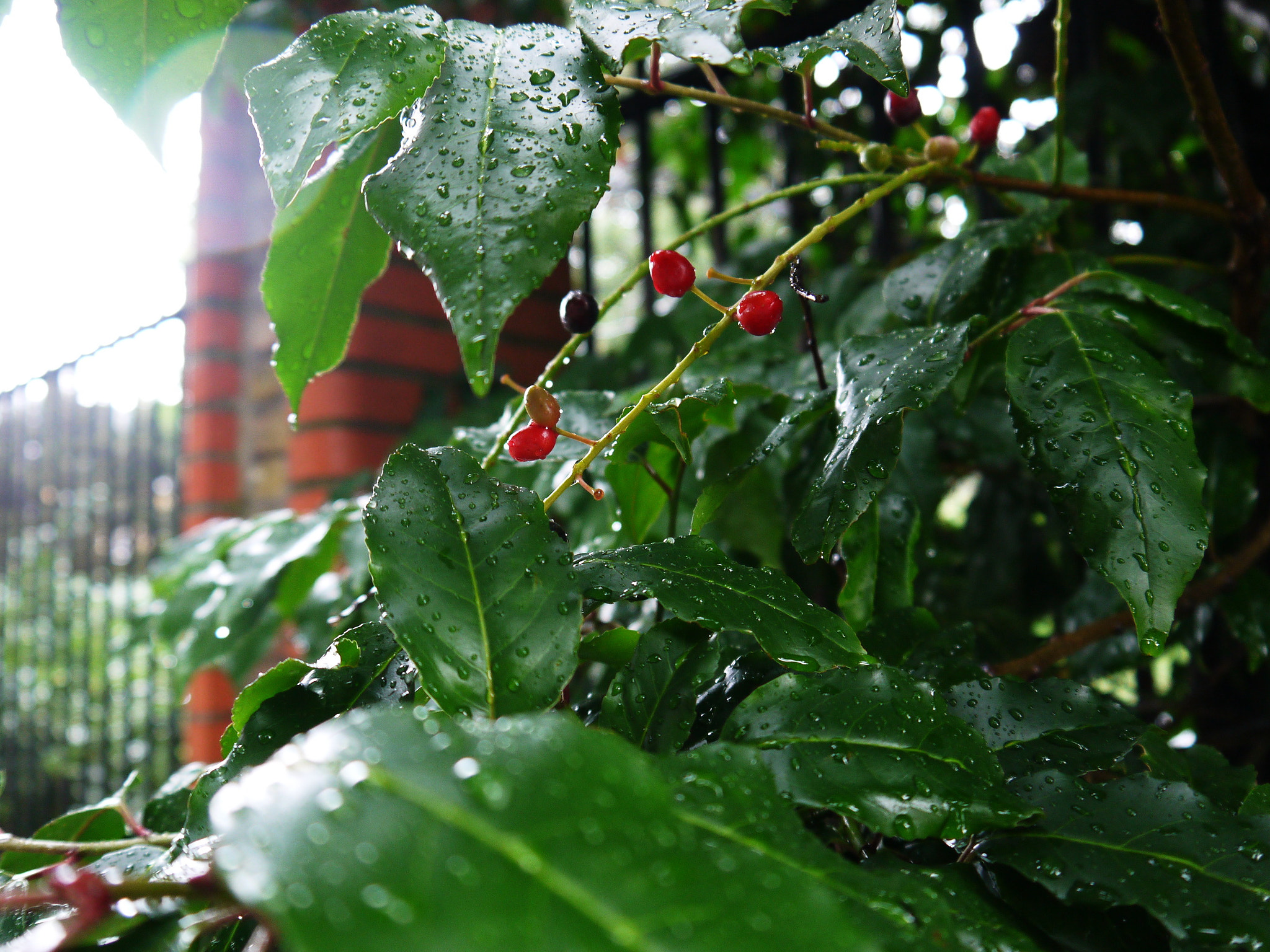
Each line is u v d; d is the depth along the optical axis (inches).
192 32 8.4
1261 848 7.2
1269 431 15.6
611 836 5.0
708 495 9.7
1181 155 23.0
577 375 21.2
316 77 7.8
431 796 5.1
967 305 11.8
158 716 42.3
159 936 6.7
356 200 9.7
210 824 7.6
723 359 15.7
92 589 42.8
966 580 18.4
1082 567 17.8
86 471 42.8
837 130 11.0
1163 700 16.1
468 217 7.4
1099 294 10.9
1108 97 19.8
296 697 8.2
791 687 7.9
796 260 9.3
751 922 4.6
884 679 7.8
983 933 6.8
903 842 8.3
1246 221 12.9
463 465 8.1
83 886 6.0
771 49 8.6
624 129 34.4
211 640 16.2
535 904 4.5
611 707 8.3
